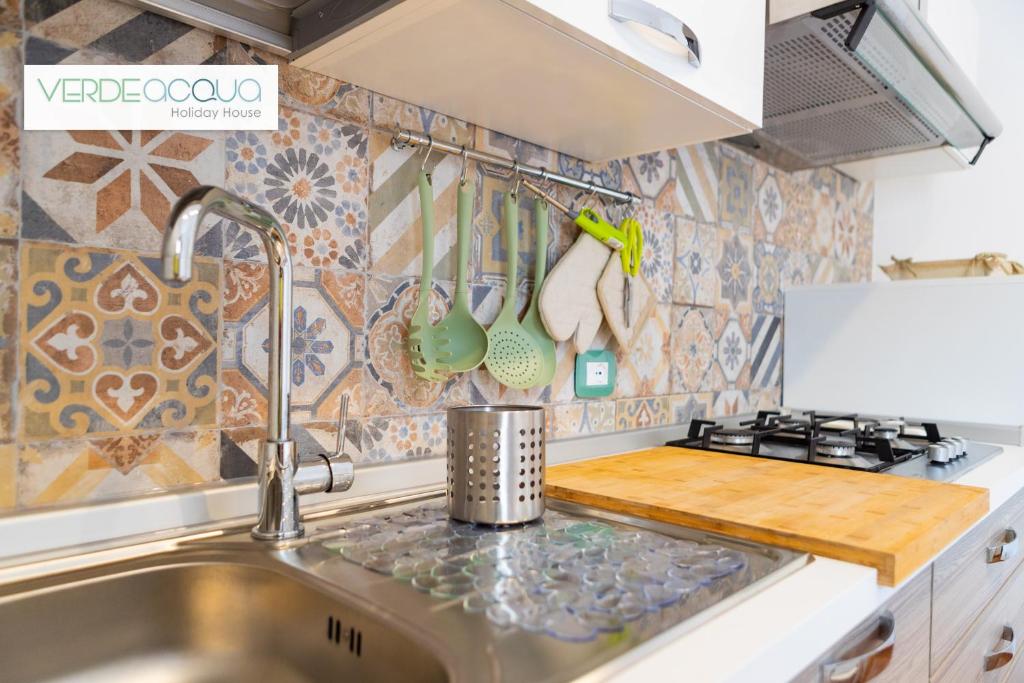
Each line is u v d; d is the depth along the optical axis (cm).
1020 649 126
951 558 88
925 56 128
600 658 44
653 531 79
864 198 240
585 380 126
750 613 54
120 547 66
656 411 145
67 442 68
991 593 106
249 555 66
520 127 108
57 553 64
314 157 86
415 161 98
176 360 75
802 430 137
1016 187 216
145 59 73
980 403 160
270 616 63
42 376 66
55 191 67
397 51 80
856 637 62
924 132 163
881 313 175
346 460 76
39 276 66
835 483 99
